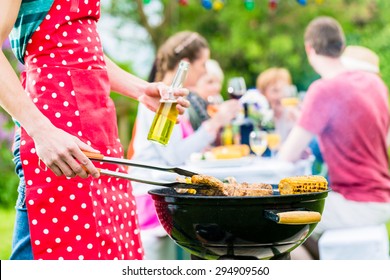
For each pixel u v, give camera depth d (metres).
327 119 3.41
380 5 9.07
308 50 3.60
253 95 4.17
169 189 1.81
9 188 6.32
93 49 1.81
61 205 1.72
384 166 3.45
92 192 1.76
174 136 3.08
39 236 1.72
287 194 1.61
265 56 9.26
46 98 1.72
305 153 4.09
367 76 3.48
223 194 1.65
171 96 1.97
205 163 3.07
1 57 1.63
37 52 1.74
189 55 3.37
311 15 9.21
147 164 1.65
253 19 9.32
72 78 1.75
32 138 1.62
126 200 1.91
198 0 9.20
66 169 1.61
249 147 3.97
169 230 1.66
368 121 3.37
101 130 1.80
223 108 3.16
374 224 3.38
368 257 3.33
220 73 3.88
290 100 4.22
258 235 1.56
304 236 1.61
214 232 1.57
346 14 9.13
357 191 3.35
